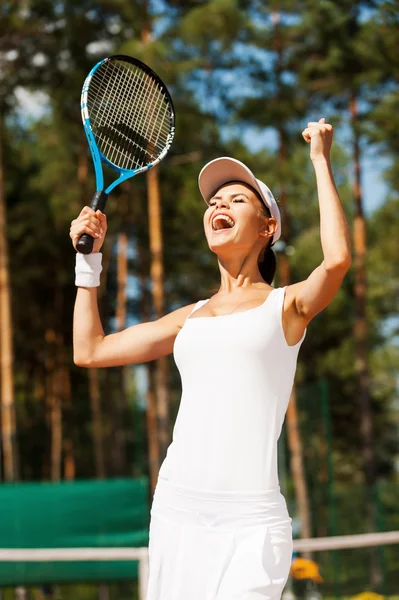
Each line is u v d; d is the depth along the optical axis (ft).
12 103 63.36
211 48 60.49
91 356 9.42
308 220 83.61
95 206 10.31
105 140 11.39
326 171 8.70
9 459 43.98
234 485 8.23
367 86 64.90
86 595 73.15
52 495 32.81
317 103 67.15
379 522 49.44
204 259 83.20
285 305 8.52
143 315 83.71
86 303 9.50
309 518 54.75
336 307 88.43
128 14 59.31
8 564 31.94
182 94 59.77
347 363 92.32
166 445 61.16
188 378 8.56
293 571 30.25
